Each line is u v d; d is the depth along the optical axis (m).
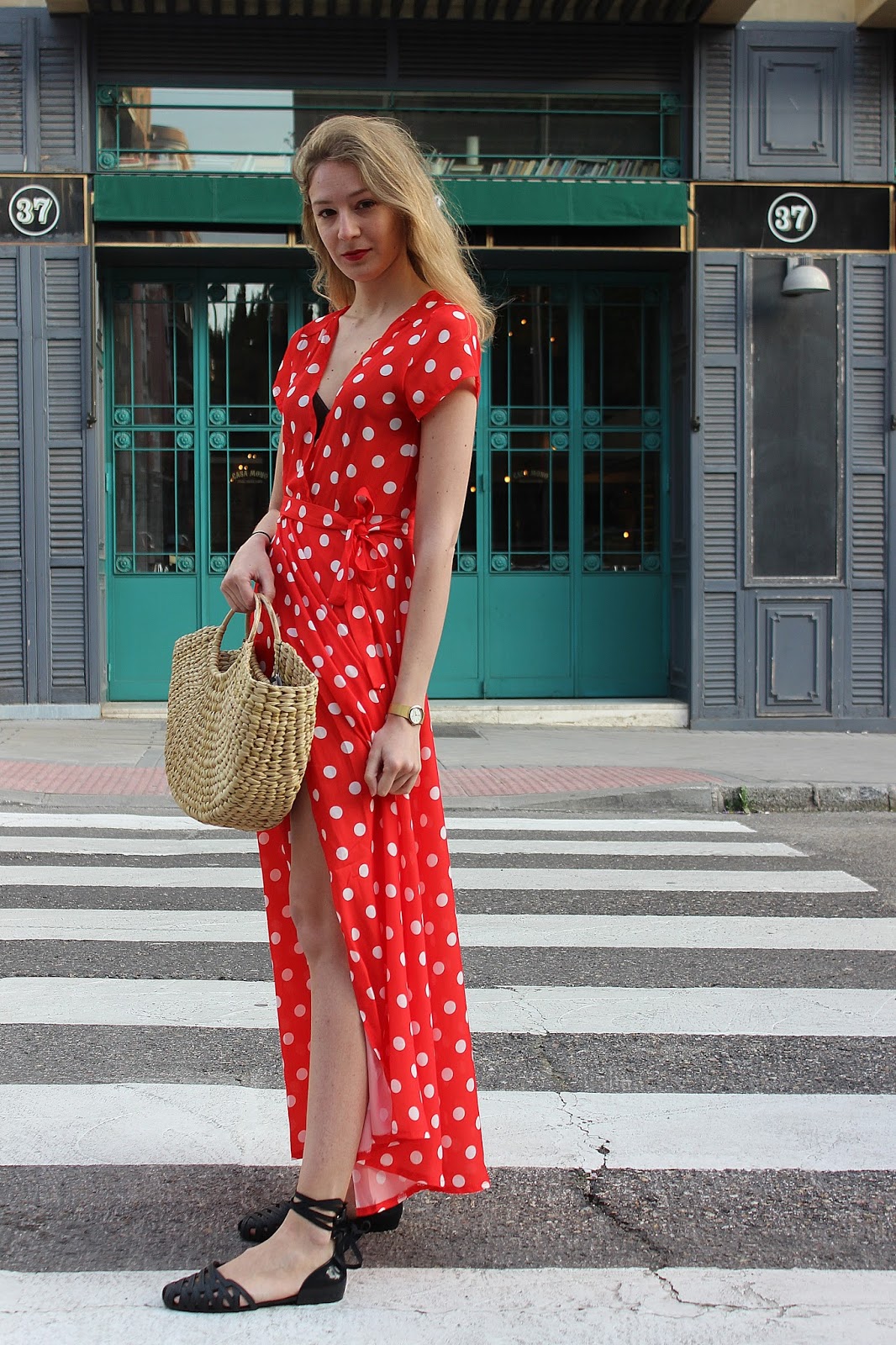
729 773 8.57
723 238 10.41
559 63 10.33
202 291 10.58
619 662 11.07
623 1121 3.07
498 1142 2.95
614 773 8.56
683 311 10.58
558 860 6.26
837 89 10.47
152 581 10.65
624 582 11.04
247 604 2.34
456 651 10.94
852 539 10.66
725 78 10.37
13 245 9.95
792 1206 2.63
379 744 2.20
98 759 8.59
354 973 2.20
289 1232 2.23
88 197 9.93
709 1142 2.96
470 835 6.89
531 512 10.95
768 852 6.59
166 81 10.02
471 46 10.25
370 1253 2.41
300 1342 2.09
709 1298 2.26
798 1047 3.62
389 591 2.27
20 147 9.91
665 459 10.99
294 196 9.86
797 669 10.66
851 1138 2.99
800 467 10.58
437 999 2.34
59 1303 2.20
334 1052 2.22
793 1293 2.28
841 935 4.89
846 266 10.53
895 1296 2.28
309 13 10.00
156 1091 3.19
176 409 10.61
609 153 10.42
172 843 6.41
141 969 4.27
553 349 10.89
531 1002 4.01
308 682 2.13
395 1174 2.29
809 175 10.45
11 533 10.08
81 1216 2.52
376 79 10.20
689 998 4.07
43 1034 3.62
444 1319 2.17
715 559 10.55
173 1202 2.59
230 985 4.10
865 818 7.85
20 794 7.50
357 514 2.26
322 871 2.23
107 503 10.57
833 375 10.57
